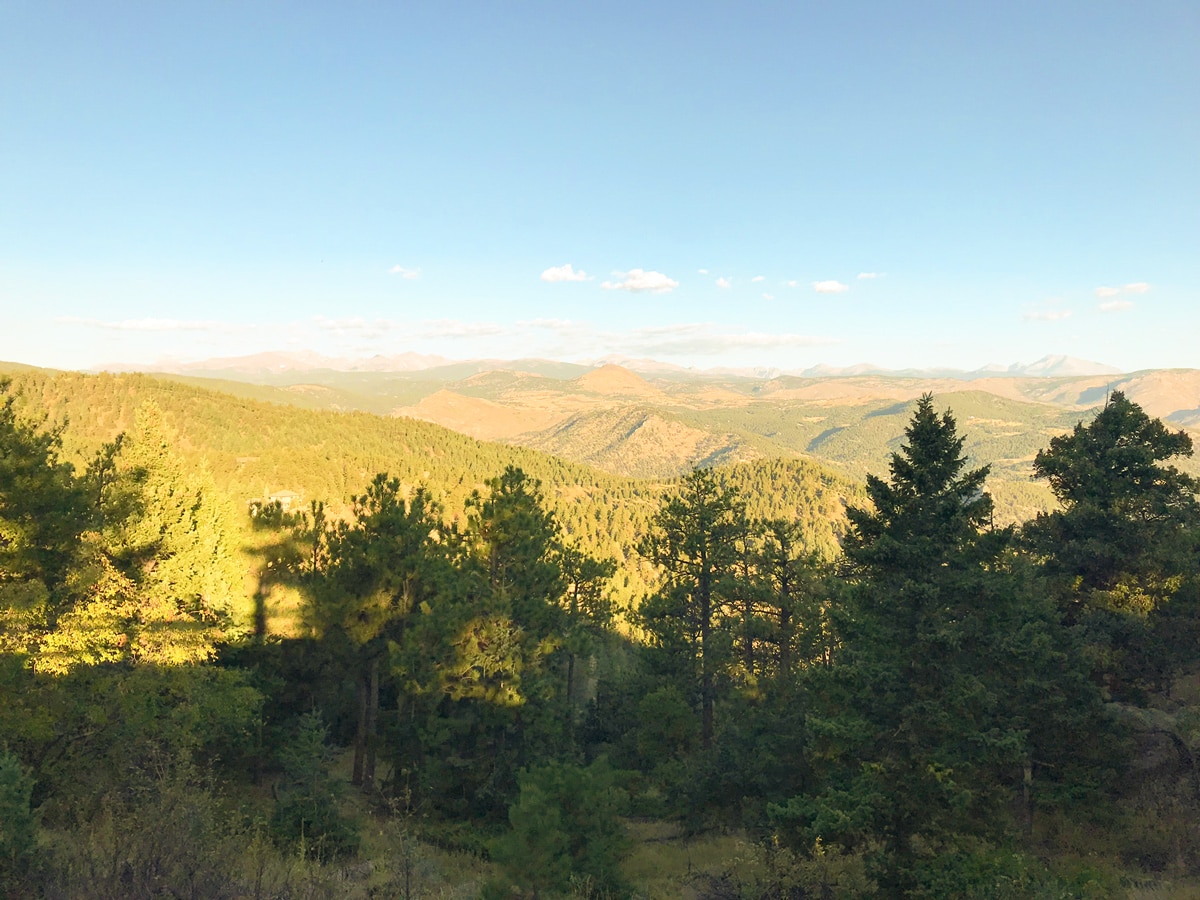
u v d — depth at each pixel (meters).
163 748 16.55
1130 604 21.91
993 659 16.06
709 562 29.77
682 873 20.09
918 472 16.55
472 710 23.47
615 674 40.22
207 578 21.30
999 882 13.78
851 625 16.95
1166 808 18.05
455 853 20.03
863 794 15.51
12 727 14.93
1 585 15.99
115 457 20.59
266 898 9.83
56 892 8.55
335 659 27.27
